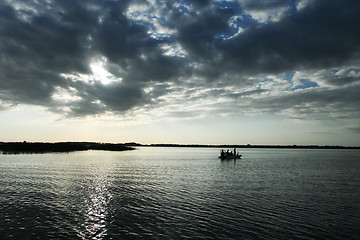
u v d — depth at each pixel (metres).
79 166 59.28
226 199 26.27
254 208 22.88
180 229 17.39
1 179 37.72
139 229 17.31
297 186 34.44
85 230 17.05
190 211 21.67
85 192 29.03
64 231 16.83
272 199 26.47
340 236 16.56
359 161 89.75
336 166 67.25
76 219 19.27
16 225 17.80
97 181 37.19
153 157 108.62
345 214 21.28
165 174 46.69
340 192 30.45
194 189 31.66
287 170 55.88
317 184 36.28
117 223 18.48
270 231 17.23
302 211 22.09
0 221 18.53
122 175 44.50
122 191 29.95
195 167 62.06
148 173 47.97
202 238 15.89
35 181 36.19
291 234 16.75
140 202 24.64
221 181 38.53
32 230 16.92
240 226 18.09
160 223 18.55
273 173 49.81
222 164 72.56
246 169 57.78
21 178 38.81
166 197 26.92
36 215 20.08
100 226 17.84
